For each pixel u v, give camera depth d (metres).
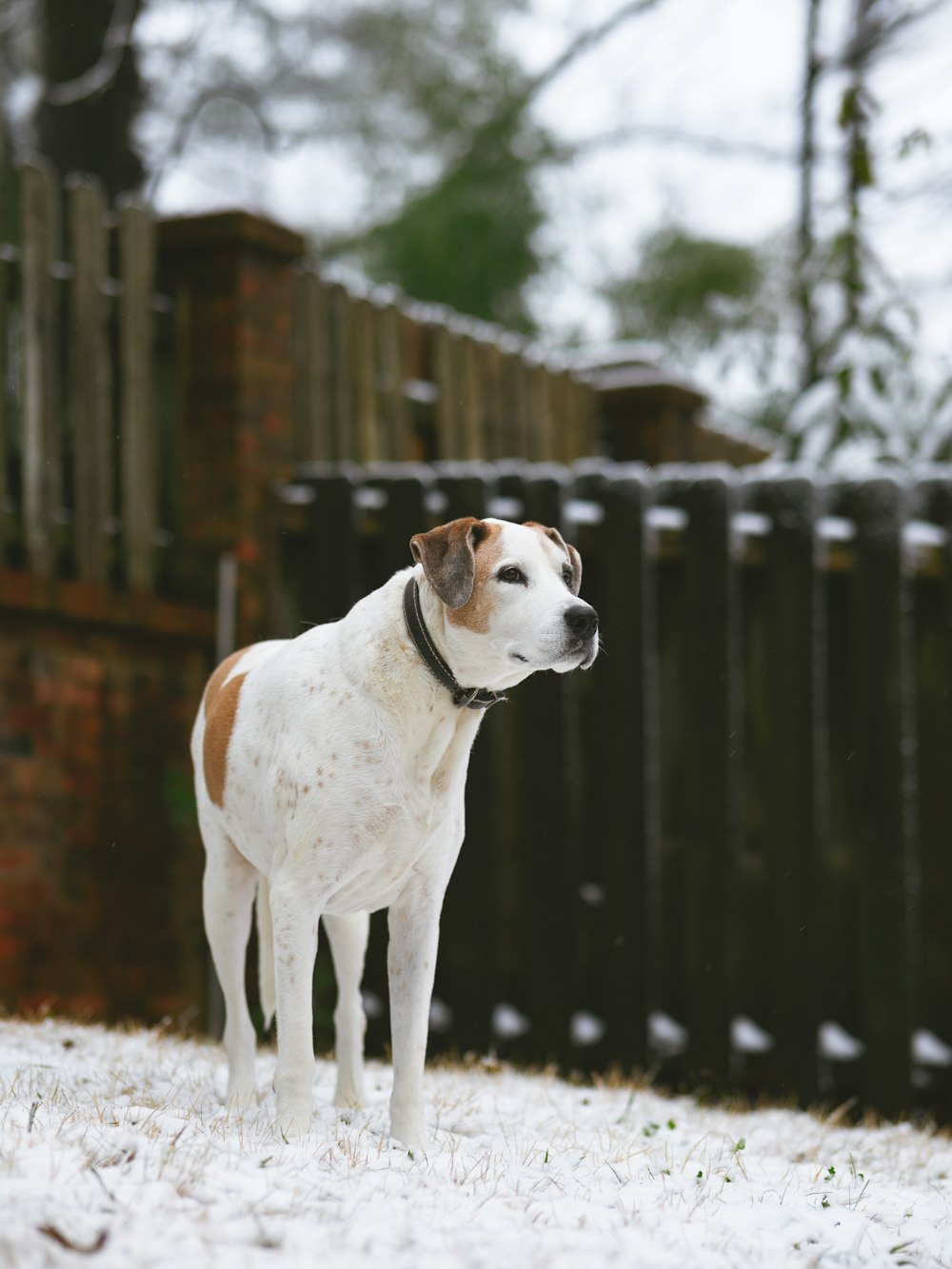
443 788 4.18
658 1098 6.46
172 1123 3.86
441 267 15.67
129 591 7.24
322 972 7.25
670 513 7.47
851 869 7.20
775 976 7.02
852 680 7.25
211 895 4.68
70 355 7.13
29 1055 5.12
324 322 8.36
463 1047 7.18
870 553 7.24
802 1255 3.41
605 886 7.19
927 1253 3.50
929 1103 7.02
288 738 4.14
